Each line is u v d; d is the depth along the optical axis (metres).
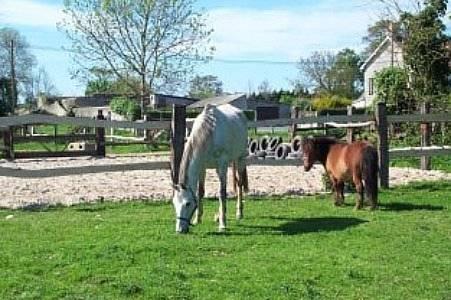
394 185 13.88
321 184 14.27
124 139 31.39
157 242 8.30
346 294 6.39
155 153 25.52
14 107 67.56
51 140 22.83
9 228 9.29
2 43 79.25
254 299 6.18
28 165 19.70
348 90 95.75
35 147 31.12
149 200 12.09
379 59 57.78
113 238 8.55
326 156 11.44
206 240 8.53
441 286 6.68
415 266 7.38
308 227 9.52
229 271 7.05
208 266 7.25
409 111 31.20
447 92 31.59
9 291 6.36
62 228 9.27
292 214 10.59
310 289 6.46
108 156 23.55
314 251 7.98
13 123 11.84
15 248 7.98
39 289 6.41
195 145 9.08
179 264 7.32
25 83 81.62
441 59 31.34
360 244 8.38
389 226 9.53
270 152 20.48
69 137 22.98
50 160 21.94
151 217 10.24
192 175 9.05
